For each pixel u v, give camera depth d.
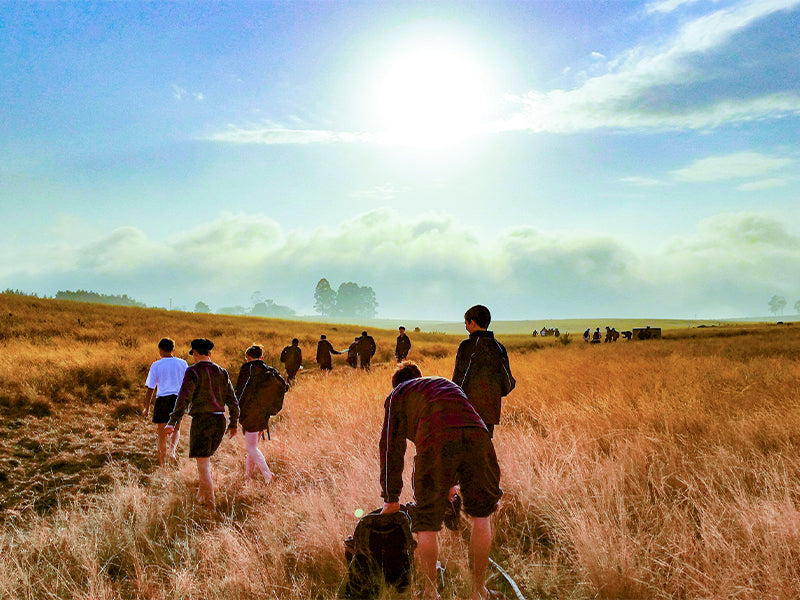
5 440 7.26
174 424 4.61
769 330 41.97
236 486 5.31
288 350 14.55
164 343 6.67
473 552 2.76
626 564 2.88
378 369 16.27
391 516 3.04
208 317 44.41
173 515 4.43
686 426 5.52
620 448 4.75
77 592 2.99
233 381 14.12
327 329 47.34
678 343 25.30
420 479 2.73
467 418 2.81
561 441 5.35
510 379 4.30
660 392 7.50
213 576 3.16
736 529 3.14
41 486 5.64
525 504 4.04
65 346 17.28
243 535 3.81
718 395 7.03
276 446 6.64
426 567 2.67
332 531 3.61
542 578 3.00
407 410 3.04
